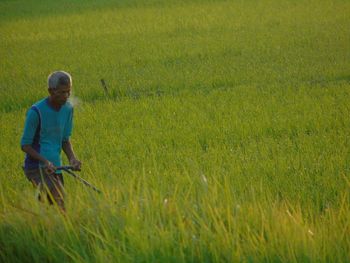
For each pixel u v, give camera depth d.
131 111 28.42
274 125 24.41
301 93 29.95
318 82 33.38
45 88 35.97
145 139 23.50
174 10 75.44
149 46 50.19
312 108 26.89
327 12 64.44
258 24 58.72
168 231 12.02
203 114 26.88
